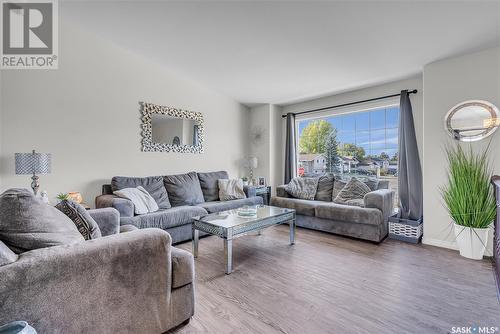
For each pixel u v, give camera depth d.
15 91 2.68
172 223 2.99
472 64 2.73
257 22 2.54
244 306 1.76
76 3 2.61
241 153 5.14
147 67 3.70
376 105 3.96
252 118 5.30
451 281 2.09
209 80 4.16
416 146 3.42
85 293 1.15
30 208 1.23
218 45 3.07
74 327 1.12
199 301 1.83
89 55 3.17
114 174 3.40
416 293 1.91
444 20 2.20
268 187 4.89
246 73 3.76
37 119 2.81
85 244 1.20
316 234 3.50
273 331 1.50
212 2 2.34
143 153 3.68
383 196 3.16
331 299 1.83
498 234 2.11
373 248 2.91
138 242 1.33
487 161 2.65
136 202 2.92
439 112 2.94
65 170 2.99
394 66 3.17
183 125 4.16
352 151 4.35
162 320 1.44
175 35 2.98
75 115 3.07
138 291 1.33
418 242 3.06
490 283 2.06
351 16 2.26
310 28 2.51
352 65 3.20
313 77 3.65
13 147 2.66
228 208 3.71
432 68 3.00
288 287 2.02
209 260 2.60
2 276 0.94
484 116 2.66
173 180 3.67
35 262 1.02
